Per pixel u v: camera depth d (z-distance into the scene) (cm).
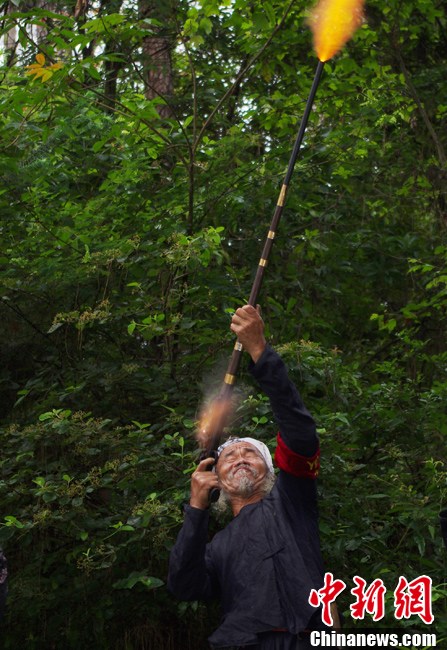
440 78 746
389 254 621
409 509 428
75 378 477
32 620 454
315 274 572
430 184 688
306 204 560
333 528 445
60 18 473
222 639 300
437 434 484
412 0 716
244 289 535
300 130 302
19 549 455
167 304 474
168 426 443
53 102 491
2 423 495
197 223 532
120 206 512
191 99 707
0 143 494
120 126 501
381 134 644
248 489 326
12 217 511
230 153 537
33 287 491
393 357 668
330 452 452
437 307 598
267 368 298
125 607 450
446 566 450
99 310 470
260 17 556
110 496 453
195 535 306
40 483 405
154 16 576
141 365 494
